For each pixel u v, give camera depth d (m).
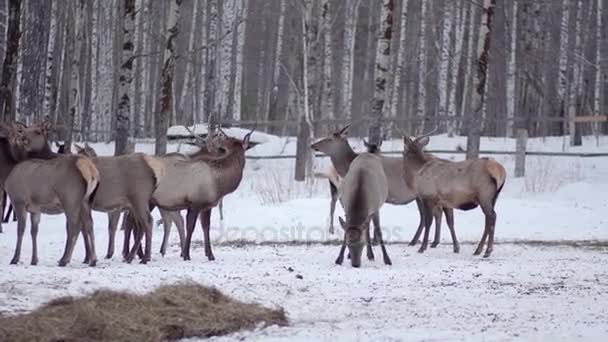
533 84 116.69
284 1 112.31
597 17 103.62
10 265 37.00
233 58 124.06
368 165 40.31
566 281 34.31
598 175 74.31
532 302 29.52
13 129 42.94
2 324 24.25
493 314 27.34
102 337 23.83
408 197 48.56
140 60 111.81
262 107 147.50
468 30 118.19
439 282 34.00
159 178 40.16
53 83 100.69
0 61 108.19
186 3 142.25
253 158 82.94
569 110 94.56
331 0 128.75
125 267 36.72
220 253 43.22
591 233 51.59
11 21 60.03
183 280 30.73
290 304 29.22
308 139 72.62
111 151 90.19
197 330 24.84
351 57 111.88
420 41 104.62
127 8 63.06
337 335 23.92
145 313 26.00
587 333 24.00
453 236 44.69
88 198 37.91
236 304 27.95
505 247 46.53
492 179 43.09
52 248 44.06
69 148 69.75
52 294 28.59
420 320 26.42
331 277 34.88
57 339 23.42
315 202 57.84
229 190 41.97
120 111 63.28
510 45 100.81
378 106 63.81
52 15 97.00
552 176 73.19
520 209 57.25
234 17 100.81
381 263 39.94
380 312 27.95
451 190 43.59
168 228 42.78
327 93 89.44
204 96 103.94
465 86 113.69
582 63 103.81
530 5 109.19
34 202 37.78
